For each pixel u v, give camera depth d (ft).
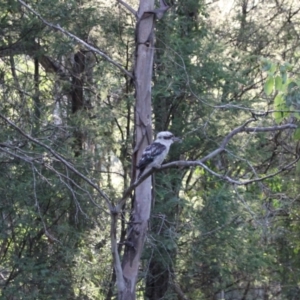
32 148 53.16
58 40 56.70
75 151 58.44
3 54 58.13
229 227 57.36
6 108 55.06
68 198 55.57
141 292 62.59
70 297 57.88
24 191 53.72
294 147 64.23
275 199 60.49
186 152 60.29
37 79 61.05
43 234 58.39
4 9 55.36
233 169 58.85
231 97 63.16
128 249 45.68
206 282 63.52
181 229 57.77
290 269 67.67
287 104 29.09
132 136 60.59
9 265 57.11
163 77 54.85
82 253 57.06
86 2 58.80
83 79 61.93
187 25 61.11
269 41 67.77
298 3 68.80
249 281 67.31
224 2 69.97
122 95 60.23
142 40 44.04
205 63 57.47
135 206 45.70
